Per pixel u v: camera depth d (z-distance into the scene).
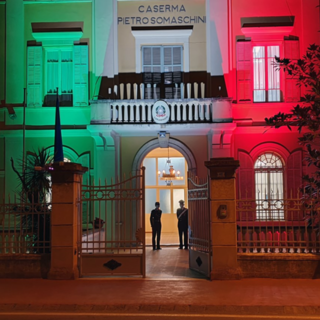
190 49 19.39
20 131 19.06
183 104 18.31
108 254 12.02
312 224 11.80
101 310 9.11
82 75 19.25
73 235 11.84
